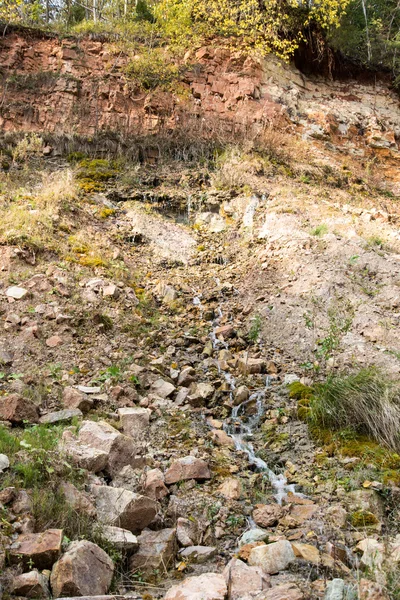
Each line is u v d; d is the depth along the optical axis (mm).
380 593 2625
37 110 12094
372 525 3551
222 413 5047
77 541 2877
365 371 5031
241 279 7836
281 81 14648
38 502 3102
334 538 3414
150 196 9961
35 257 6898
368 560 3033
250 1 14258
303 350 6043
